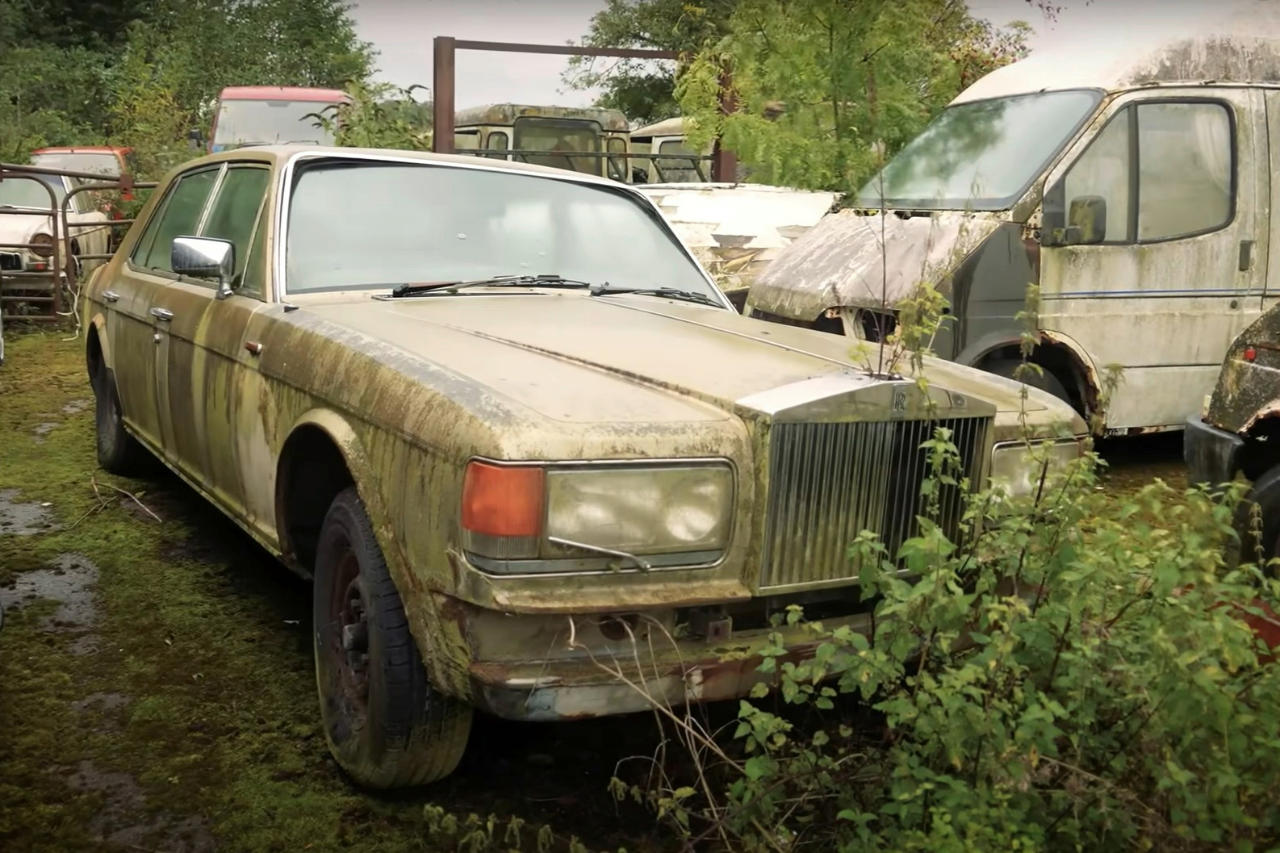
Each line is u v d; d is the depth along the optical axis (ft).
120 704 12.11
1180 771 7.52
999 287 20.34
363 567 10.00
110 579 15.83
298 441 11.71
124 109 76.69
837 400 9.20
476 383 9.52
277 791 10.50
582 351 10.91
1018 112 22.77
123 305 18.39
